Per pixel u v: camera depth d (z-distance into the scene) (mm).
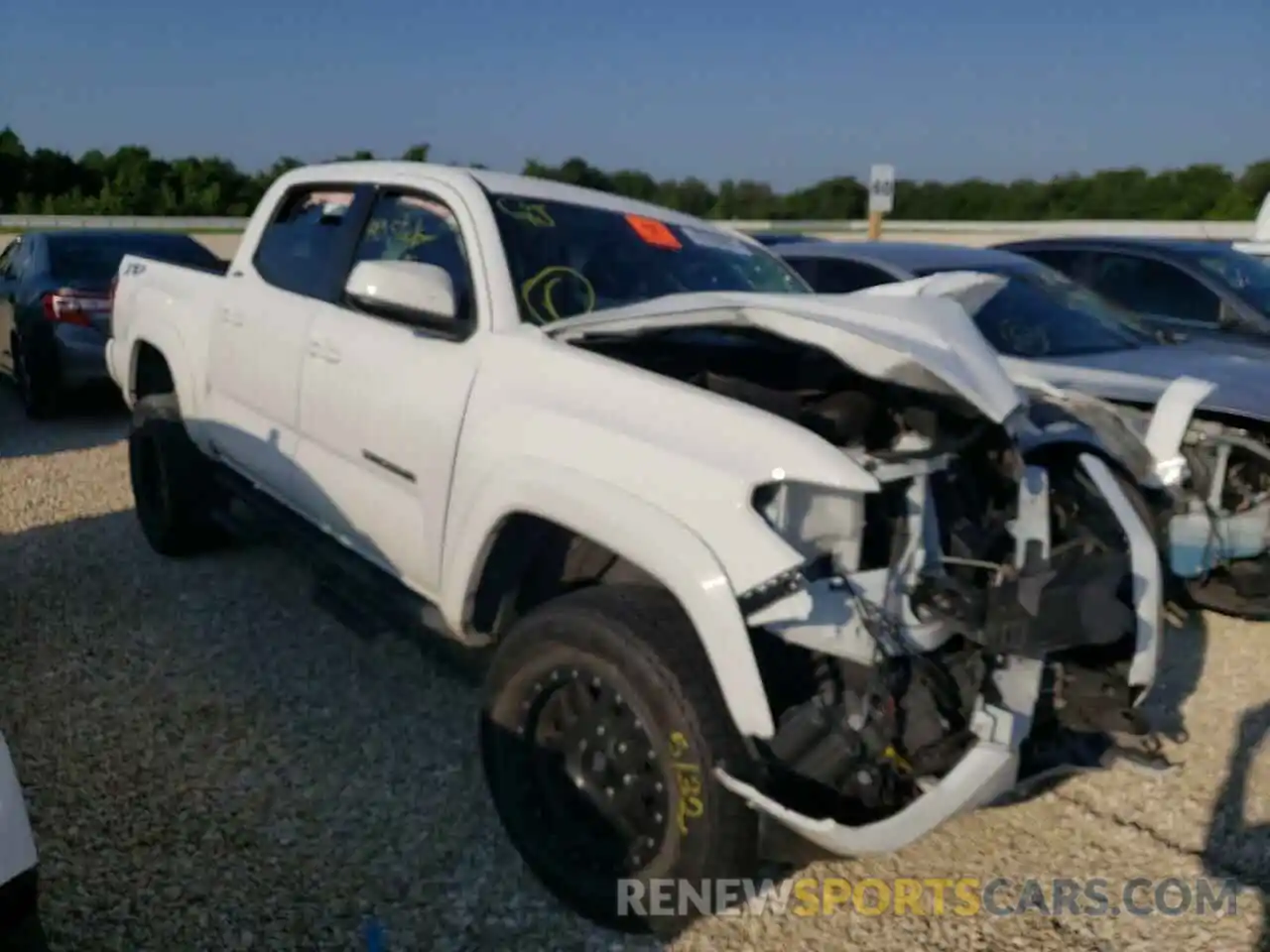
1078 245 8414
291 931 3094
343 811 3668
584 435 3158
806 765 2711
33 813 3570
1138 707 3412
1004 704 2967
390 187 4469
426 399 3744
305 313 4523
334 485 4270
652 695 2885
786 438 2873
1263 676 4926
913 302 3449
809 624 2779
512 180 4371
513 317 3744
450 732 4184
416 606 3869
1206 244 8406
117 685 4484
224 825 3562
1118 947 3184
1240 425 5238
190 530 5746
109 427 9586
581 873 3135
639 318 3443
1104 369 5746
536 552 3529
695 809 2852
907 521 3062
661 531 2861
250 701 4383
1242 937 3234
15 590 5469
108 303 9297
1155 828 3779
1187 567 5117
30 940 2270
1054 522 3500
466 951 3061
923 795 2809
